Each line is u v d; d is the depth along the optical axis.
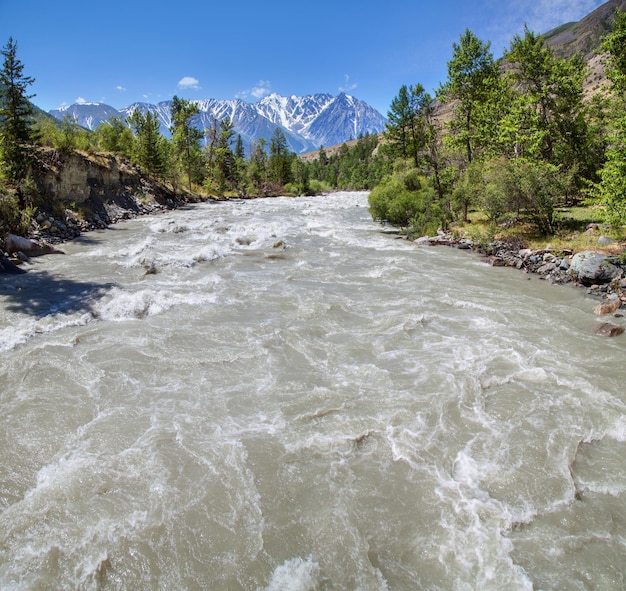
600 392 7.70
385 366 8.70
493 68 31.14
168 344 9.52
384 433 6.48
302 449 6.11
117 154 40.41
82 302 12.22
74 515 4.89
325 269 17.16
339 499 5.23
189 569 4.30
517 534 4.78
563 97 28.41
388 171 42.66
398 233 28.05
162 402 7.25
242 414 6.95
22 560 4.33
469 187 24.91
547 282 15.41
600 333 10.52
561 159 27.98
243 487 5.38
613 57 22.03
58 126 32.19
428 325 11.00
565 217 23.06
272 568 4.33
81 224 24.77
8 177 21.22
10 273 15.11
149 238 22.75
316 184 98.50
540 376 8.24
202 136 61.28
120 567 4.30
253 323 10.91
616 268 14.54
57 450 5.99
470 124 31.59
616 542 4.70
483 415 7.00
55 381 7.86
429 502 5.19
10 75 21.44
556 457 6.03
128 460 5.79
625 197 15.14
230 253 19.81
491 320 11.34
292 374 8.30
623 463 6.00
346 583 4.19
